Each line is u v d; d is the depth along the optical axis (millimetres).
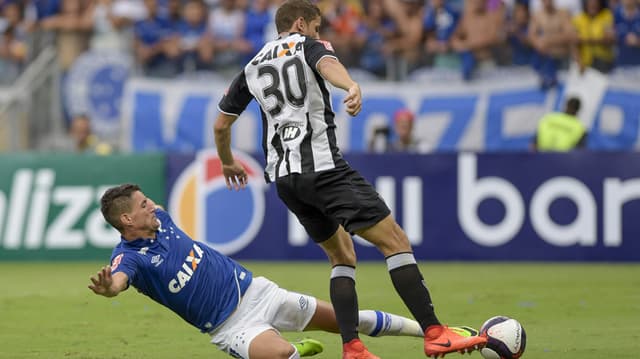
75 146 50625
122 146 50844
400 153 43312
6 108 50125
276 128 18094
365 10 52594
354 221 17391
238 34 53125
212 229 43625
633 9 49250
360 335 22906
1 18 52875
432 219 43156
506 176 42812
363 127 49906
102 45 51594
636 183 42188
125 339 22672
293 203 18391
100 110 51125
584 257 42469
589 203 42406
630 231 42219
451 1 51031
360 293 31984
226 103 19125
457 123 49906
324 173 17500
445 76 50438
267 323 17781
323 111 17719
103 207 17125
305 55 17688
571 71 49156
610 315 26391
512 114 49531
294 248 43531
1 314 27250
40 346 21672
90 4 52125
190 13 52844
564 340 21922
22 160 44688
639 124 48594
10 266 42531
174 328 24422
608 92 48875
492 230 42875
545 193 42656
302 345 18828
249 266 41750
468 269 40156
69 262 43938
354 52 50969
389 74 50781
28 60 51438
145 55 51469
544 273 38312
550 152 42625
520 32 49688
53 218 44312
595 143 48938
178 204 43844
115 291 16219
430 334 17188
